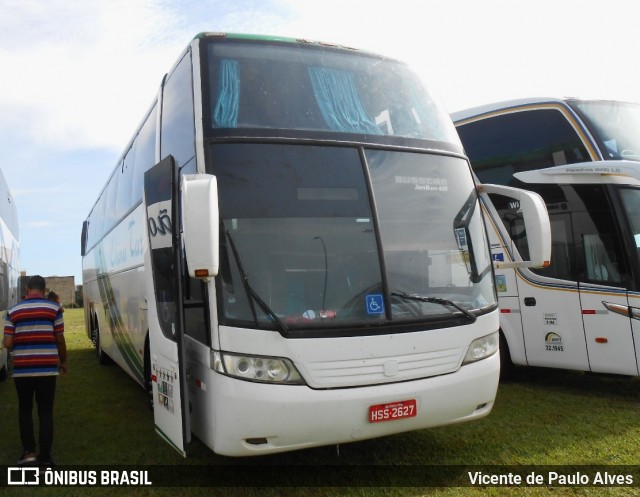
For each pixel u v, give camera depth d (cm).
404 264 465
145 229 525
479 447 553
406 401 435
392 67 563
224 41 510
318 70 518
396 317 444
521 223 810
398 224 474
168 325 457
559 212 773
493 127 866
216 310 414
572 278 757
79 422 702
